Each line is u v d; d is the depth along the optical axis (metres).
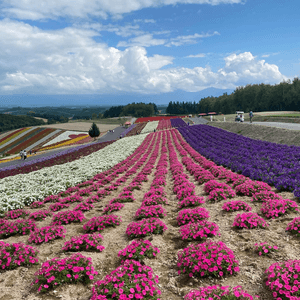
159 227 7.53
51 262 5.33
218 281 4.71
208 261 4.80
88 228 8.10
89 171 21.88
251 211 8.23
